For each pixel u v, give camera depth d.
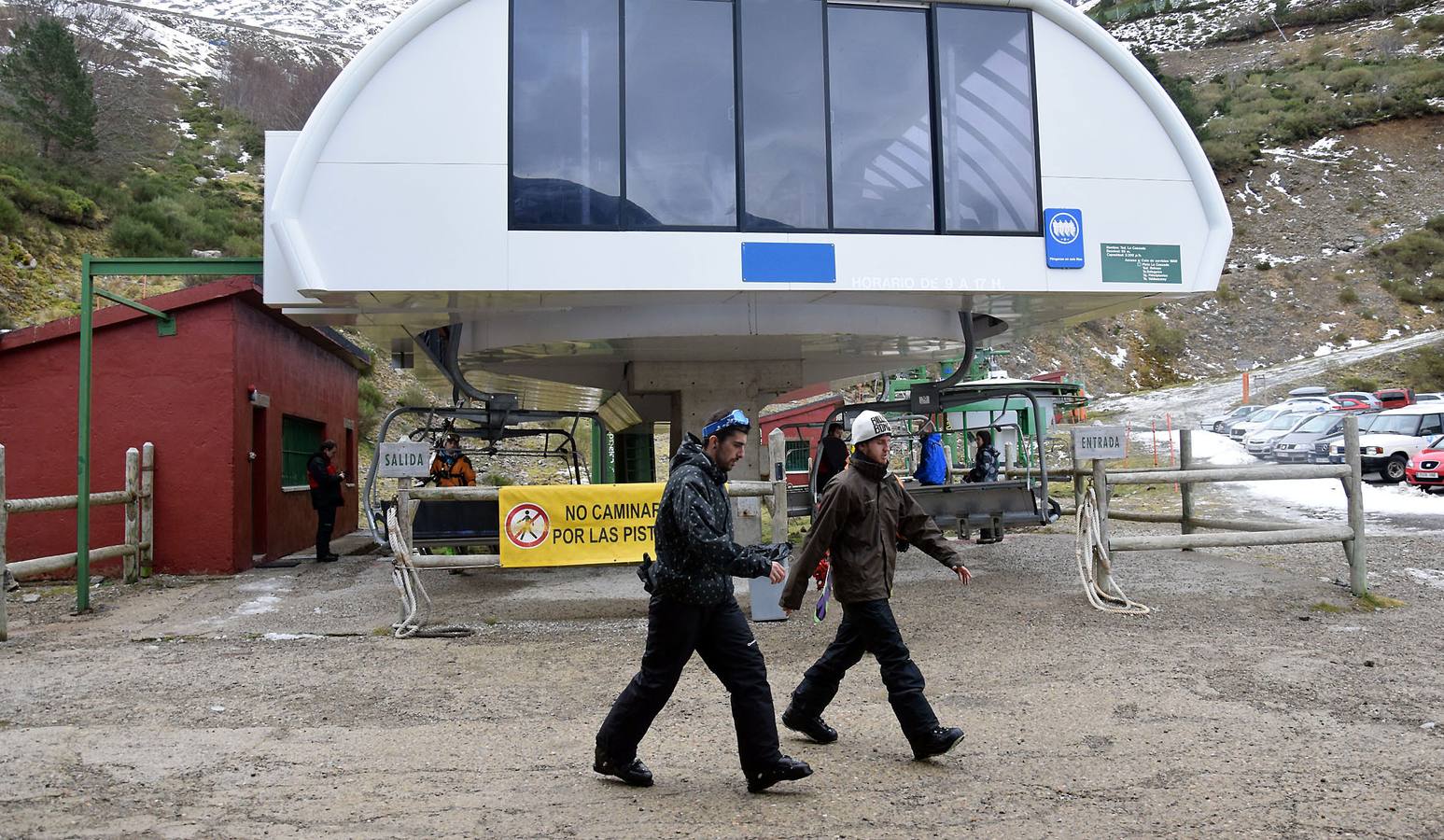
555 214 10.57
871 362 16.00
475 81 10.52
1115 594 9.41
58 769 5.06
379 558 15.33
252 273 11.48
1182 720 5.93
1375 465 23.08
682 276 10.69
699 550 4.42
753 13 11.13
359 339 35.69
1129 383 64.56
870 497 5.13
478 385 19.39
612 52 10.84
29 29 44.50
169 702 6.51
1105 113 11.70
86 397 10.47
